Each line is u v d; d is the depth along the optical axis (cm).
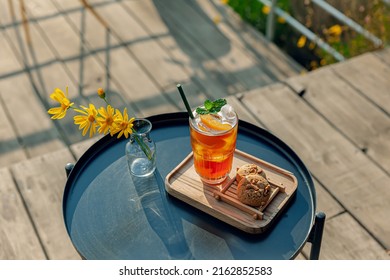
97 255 122
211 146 123
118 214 132
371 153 201
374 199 184
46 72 283
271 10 302
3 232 179
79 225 130
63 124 252
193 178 137
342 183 189
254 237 125
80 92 270
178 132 156
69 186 140
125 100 264
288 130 211
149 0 343
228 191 132
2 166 232
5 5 335
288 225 128
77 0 340
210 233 126
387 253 169
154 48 302
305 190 137
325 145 204
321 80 236
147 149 135
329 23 306
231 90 274
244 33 317
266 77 285
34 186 193
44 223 181
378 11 272
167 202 134
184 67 288
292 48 318
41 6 336
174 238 125
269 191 126
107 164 147
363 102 224
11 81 278
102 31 315
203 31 317
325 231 175
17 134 248
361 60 248
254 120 216
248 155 143
